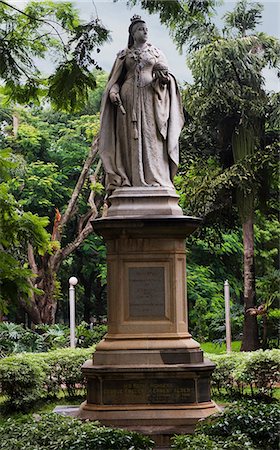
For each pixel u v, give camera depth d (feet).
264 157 64.39
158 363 32.19
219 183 64.75
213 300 84.74
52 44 36.78
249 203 65.62
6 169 38.55
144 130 34.27
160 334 32.89
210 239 72.49
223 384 44.47
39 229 38.14
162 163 34.47
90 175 90.53
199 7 34.47
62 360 46.06
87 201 91.97
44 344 68.39
